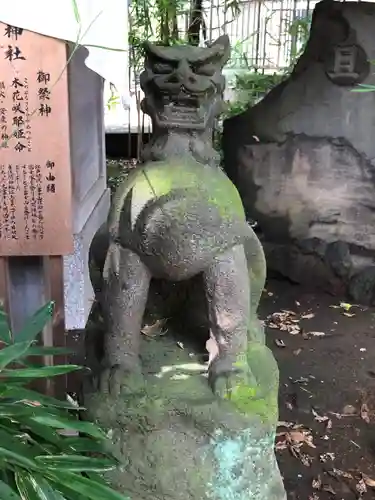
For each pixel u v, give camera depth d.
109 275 1.56
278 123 3.87
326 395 2.88
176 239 1.47
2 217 1.87
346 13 3.61
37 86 1.75
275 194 3.99
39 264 2.02
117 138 6.50
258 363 1.68
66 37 1.69
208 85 1.49
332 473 2.35
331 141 3.76
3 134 1.79
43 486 1.25
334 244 3.91
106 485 1.36
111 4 1.70
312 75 3.75
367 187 3.74
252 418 1.50
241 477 1.54
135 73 4.12
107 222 1.62
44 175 1.84
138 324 1.58
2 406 1.34
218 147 4.54
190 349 1.75
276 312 3.73
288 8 6.23
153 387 1.57
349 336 3.46
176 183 1.50
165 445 1.51
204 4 6.11
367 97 3.63
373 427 2.64
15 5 1.66
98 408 1.55
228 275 1.52
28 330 1.49
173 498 1.54
